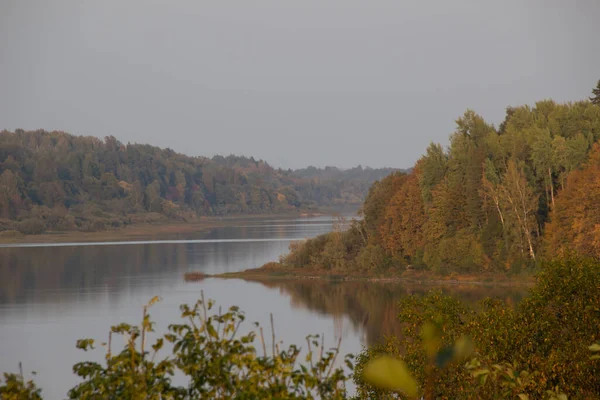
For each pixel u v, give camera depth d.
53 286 91.81
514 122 93.50
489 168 85.19
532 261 78.62
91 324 63.22
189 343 6.44
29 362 48.16
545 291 19.20
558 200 74.75
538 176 83.62
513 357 16.05
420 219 93.25
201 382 6.26
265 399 6.12
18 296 82.88
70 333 59.03
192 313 6.66
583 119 86.62
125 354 6.28
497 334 16.38
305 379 6.29
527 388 13.20
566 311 18.64
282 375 6.31
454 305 18.62
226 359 6.26
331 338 52.97
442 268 85.69
